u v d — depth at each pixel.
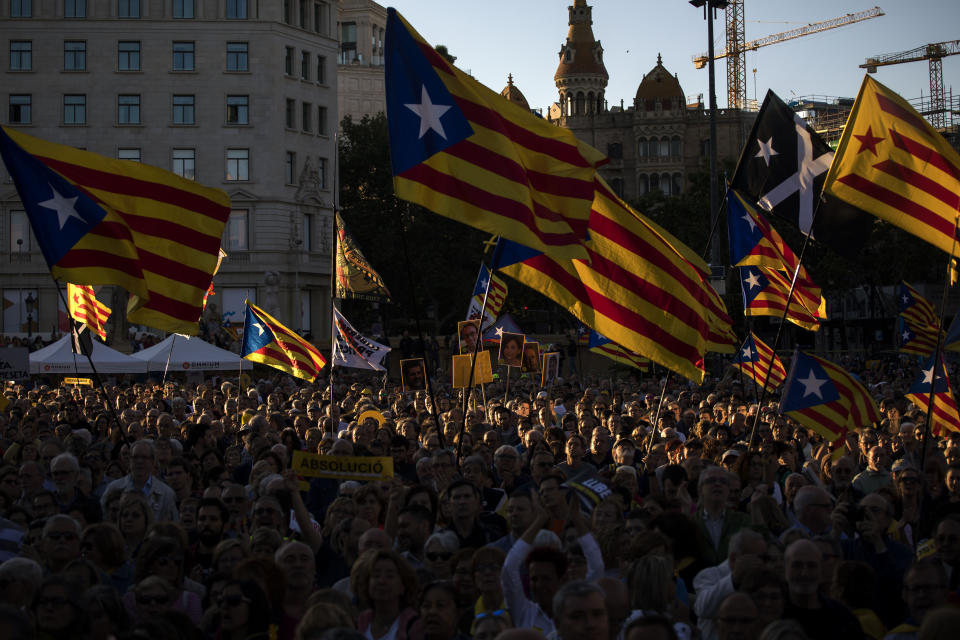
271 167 76.25
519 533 8.73
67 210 13.08
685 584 9.41
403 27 11.65
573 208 12.07
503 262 13.40
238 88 76.12
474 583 8.48
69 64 74.88
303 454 11.59
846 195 13.27
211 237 14.35
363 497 10.70
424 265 81.88
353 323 84.56
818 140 15.83
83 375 42.41
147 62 75.38
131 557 10.18
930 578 7.42
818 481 13.80
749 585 7.43
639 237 13.48
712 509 10.20
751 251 19.81
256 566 8.15
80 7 74.88
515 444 19.23
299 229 78.19
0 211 73.06
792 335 69.38
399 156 11.41
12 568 7.82
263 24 76.31
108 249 13.20
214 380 41.94
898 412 20.58
